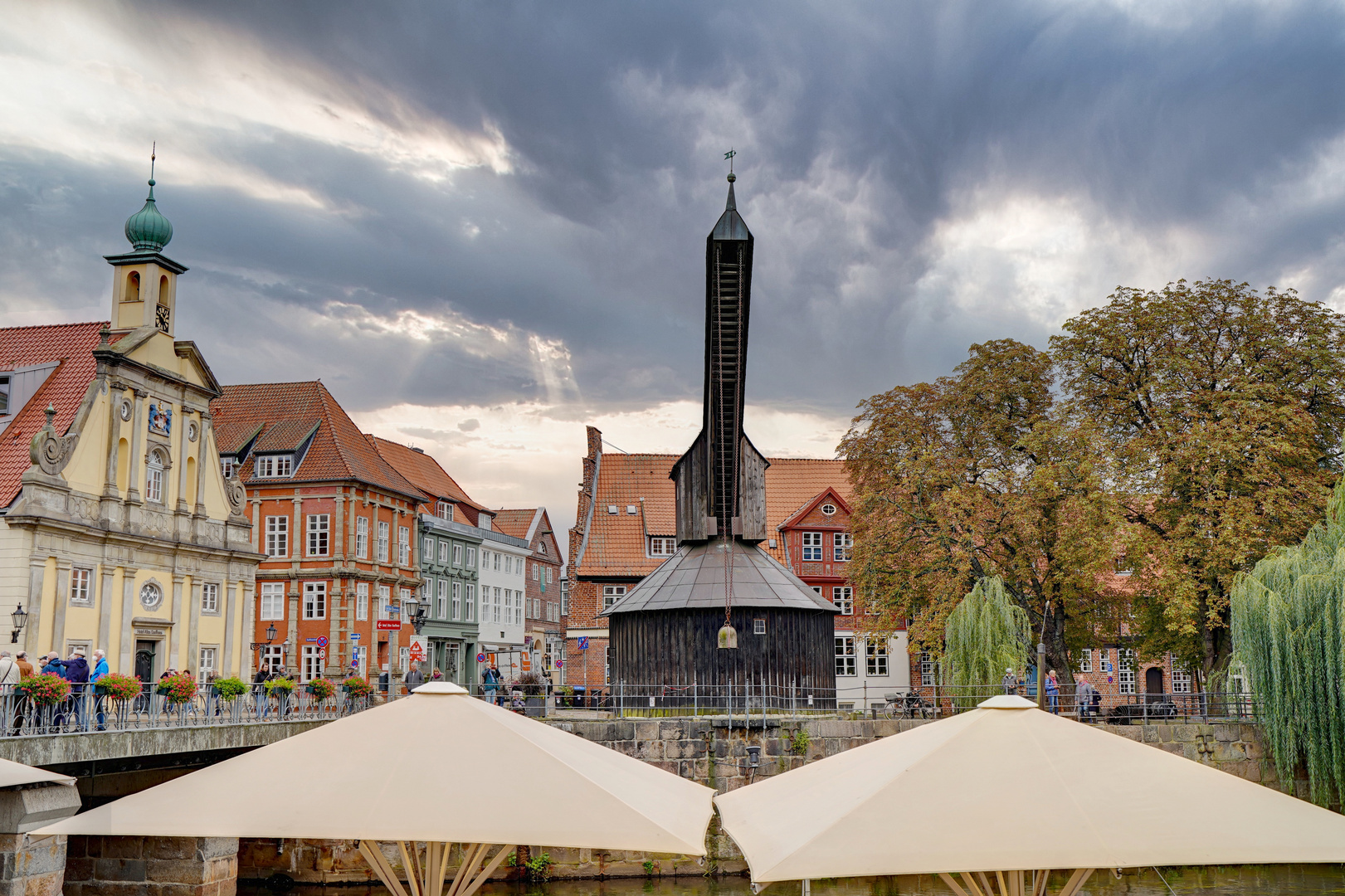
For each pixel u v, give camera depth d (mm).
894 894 31359
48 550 35750
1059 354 46938
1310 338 43000
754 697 41250
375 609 64562
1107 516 42469
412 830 8766
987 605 39906
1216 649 43688
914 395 49969
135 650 40375
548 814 9008
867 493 49719
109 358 39219
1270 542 40031
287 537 62219
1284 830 8672
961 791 9055
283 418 65000
